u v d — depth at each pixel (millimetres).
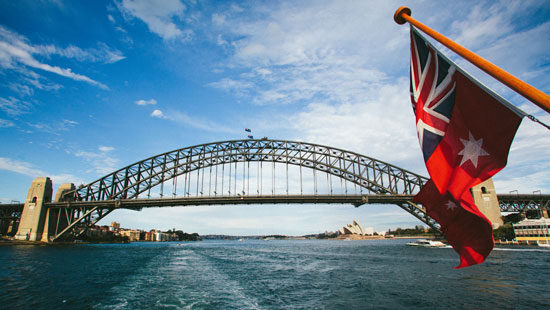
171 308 17812
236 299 20406
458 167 7020
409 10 8508
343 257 59750
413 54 8820
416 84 8641
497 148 6332
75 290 23422
